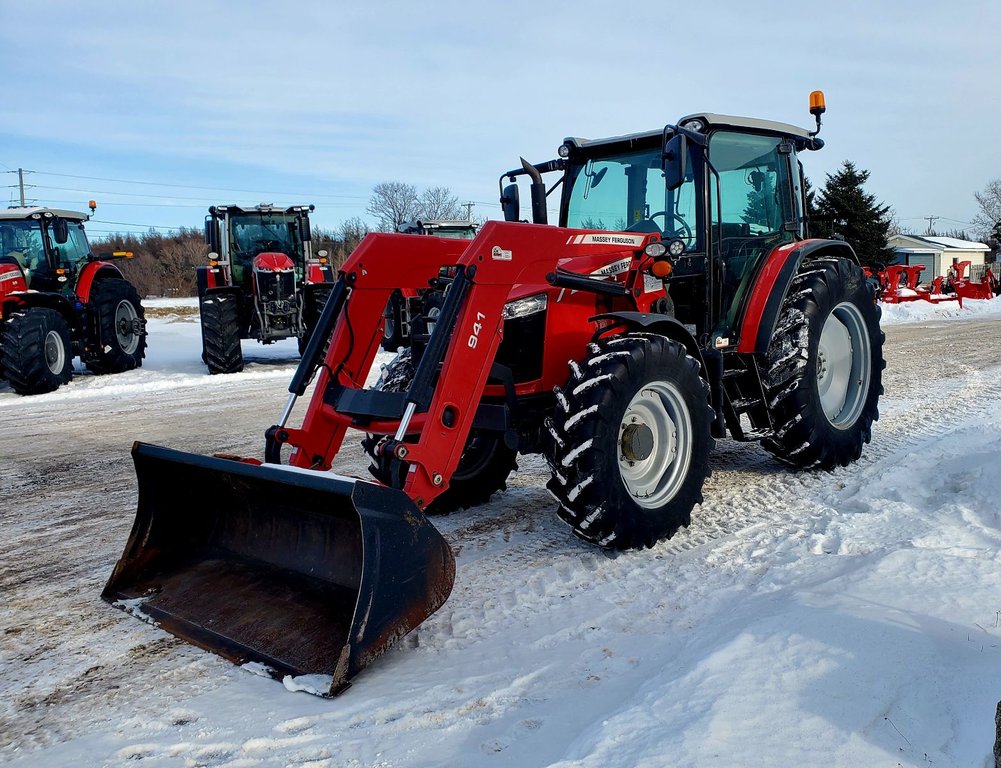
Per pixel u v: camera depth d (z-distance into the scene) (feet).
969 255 167.32
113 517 15.61
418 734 7.86
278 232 42.37
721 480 16.79
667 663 8.80
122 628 10.63
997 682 7.10
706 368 14.64
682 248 14.55
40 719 8.45
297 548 10.97
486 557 12.84
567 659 9.28
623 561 12.37
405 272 13.48
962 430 19.42
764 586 10.82
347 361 12.91
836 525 13.03
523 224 11.90
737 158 16.01
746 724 6.84
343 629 9.52
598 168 16.40
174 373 38.81
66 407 29.17
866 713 6.89
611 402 11.89
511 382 12.50
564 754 7.07
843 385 17.74
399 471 10.49
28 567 13.00
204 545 11.96
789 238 17.49
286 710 8.40
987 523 12.55
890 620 8.46
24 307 33.83
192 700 8.71
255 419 25.89
